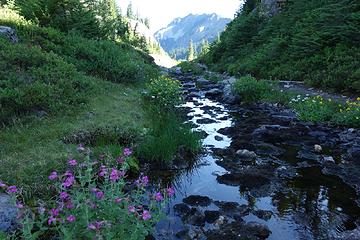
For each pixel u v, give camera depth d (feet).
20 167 21.86
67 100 35.73
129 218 13.33
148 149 28.37
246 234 18.79
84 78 44.60
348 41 68.95
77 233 12.21
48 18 65.05
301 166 29.76
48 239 15.97
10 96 30.01
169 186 25.32
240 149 34.22
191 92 73.61
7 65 37.01
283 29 102.47
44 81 37.24
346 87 55.36
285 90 62.49
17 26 52.80
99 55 55.52
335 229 19.66
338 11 76.59
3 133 26.73
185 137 32.71
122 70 54.65
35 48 44.34
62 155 24.32
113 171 13.78
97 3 124.26
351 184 25.99
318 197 23.88
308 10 99.09
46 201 18.22
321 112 43.60
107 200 13.91
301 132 39.55
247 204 22.85
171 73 128.47
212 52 169.07
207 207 22.17
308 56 77.41
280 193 24.57
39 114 31.35
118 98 43.45
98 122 32.73
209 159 31.48
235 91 61.93
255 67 93.56
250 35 138.62
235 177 26.96
